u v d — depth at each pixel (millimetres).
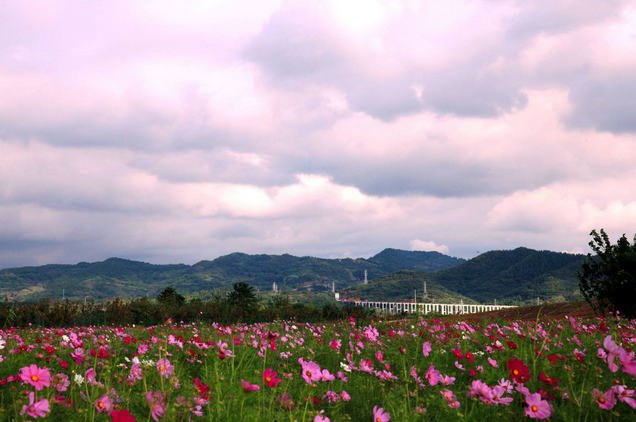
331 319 31688
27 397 3379
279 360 6570
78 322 23969
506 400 3957
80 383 4234
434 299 180000
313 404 4238
